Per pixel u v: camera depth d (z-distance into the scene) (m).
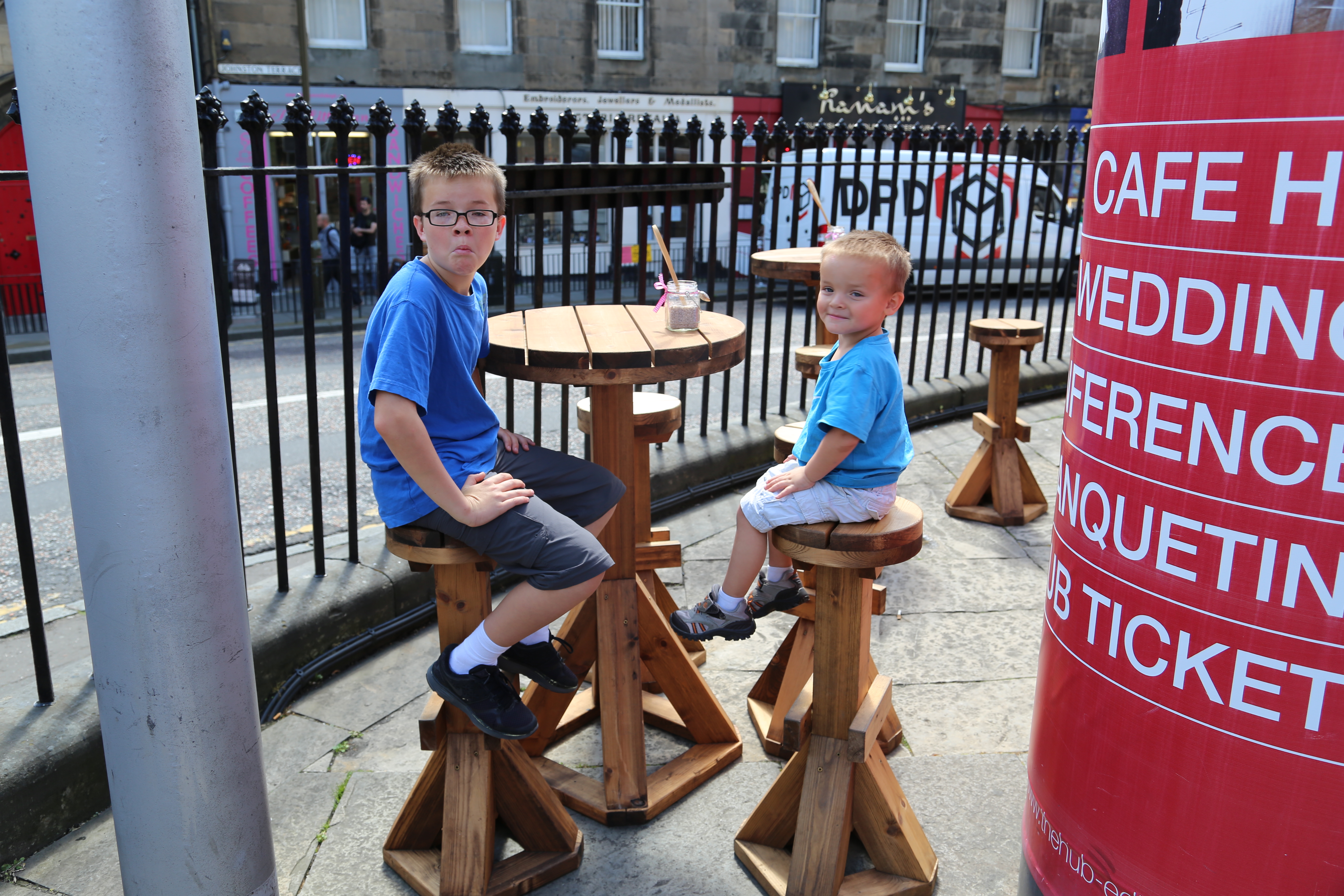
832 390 2.07
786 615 3.62
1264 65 1.18
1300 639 1.27
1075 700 1.61
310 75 15.40
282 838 2.39
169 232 1.49
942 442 5.71
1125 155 1.39
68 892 2.20
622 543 2.50
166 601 1.60
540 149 3.75
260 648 2.94
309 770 2.66
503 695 2.07
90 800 2.47
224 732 1.72
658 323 2.64
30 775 2.32
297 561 4.16
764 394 5.38
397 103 16.03
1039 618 3.52
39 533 4.64
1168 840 1.46
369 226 14.90
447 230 1.96
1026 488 4.62
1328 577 1.24
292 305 13.91
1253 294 1.24
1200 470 1.33
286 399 7.56
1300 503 1.24
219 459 1.64
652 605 2.64
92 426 1.51
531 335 2.44
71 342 1.49
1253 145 1.21
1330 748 1.28
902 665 3.19
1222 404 1.29
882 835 2.19
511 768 2.23
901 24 19.75
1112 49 1.42
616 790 2.44
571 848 2.27
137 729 1.66
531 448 2.30
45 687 2.53
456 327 2.04
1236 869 1.39
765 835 2.30
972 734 2.80
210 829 1.74
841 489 2.08
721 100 18.45
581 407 2.92
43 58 1.38
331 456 5.95
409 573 3.50
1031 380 6.68
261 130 3.03
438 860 2.26
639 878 2.24
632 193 4.12
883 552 1.98
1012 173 12.70
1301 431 1.22
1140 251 1.38
